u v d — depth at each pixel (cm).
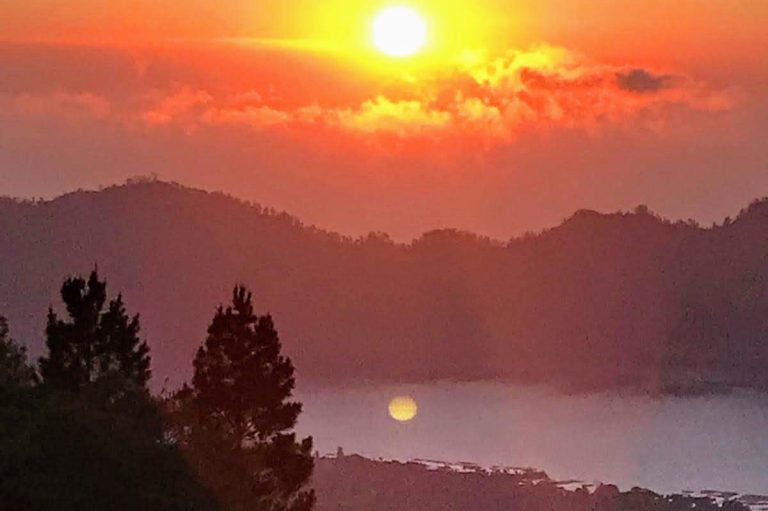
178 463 2734
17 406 2717
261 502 3947
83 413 2683
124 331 4106
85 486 2469
